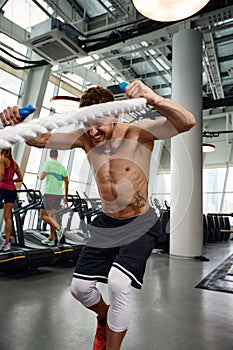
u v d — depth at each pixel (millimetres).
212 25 6242
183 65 5465
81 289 1469
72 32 5406
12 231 4148
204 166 12430
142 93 1042
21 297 2744
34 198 4109
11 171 3764
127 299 1293
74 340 1877
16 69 6754
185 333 2045
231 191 11789
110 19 6785
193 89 5406
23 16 6418
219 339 1957
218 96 9641
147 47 6559
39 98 7152
